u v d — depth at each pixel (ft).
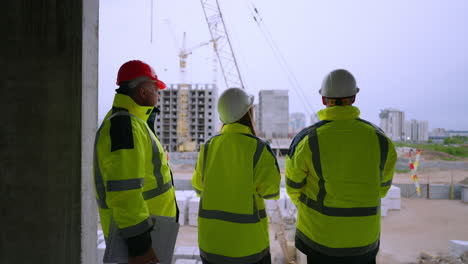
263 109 248.11
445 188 74.38
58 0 5.88
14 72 5.92
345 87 6.23
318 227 6.03
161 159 5.93
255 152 6.04
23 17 5.90
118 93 5.93
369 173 5.86
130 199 4.78
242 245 5.80
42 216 5.91
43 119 5.90
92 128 6.30
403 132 254.68
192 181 7.18
